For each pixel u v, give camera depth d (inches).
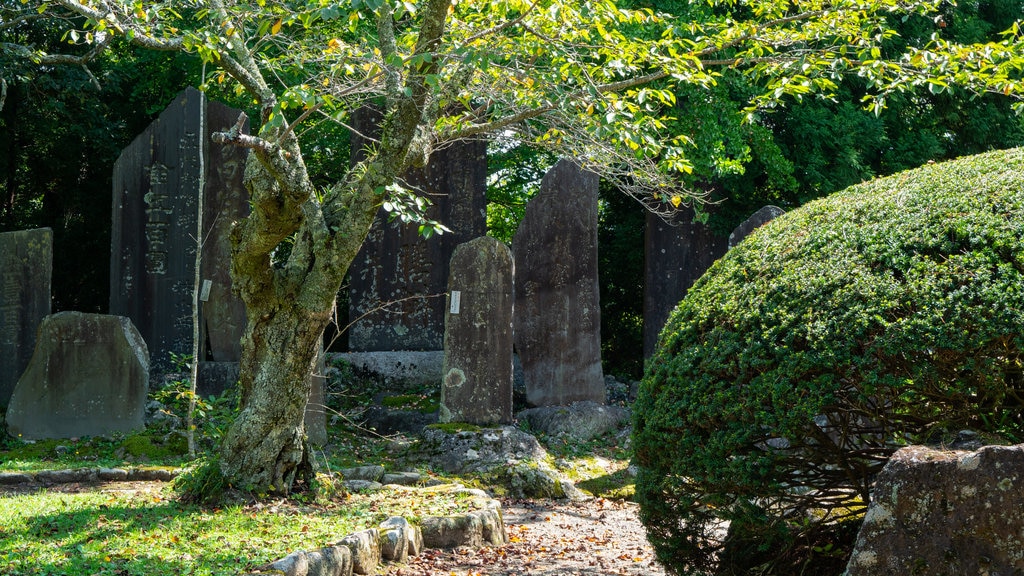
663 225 531.2
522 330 474.6
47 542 210.8
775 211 482.3
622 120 257.9
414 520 251.8
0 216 700.7
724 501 184.4
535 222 481.4
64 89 586.2
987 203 177.0
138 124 674.8
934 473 145.1
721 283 199.5
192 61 597.3
